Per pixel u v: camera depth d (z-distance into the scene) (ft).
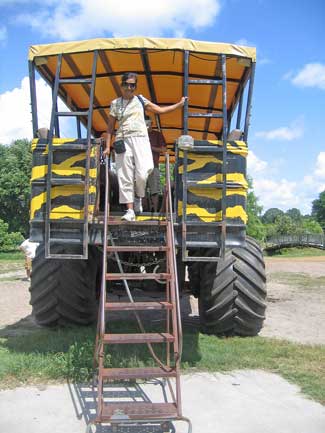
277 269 66.49
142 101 17.44
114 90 22.84
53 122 16.61
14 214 152.66
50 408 13.58
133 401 14.12
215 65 19.19
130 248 14.92
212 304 19.47
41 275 20.52
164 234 16.63
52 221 16.43
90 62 19.44
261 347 19.07
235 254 19.57
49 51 17.17
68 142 16.61
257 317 19.65
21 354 17.63
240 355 18.06
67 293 20.43
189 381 15.65
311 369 16.79
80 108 25.34
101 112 25.96
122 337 13.41
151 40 16.79
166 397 14.42
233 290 19.34
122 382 15.53
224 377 16.03
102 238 16.63
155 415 11.76
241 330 20.20
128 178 17.07
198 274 21.39
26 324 24.53
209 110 25.34
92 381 15.56
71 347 17.72
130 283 24.08
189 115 16.88
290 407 13.66
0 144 155.94
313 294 37.52
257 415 13.12
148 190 21.04
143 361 17.06
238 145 16.70
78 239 16.51
